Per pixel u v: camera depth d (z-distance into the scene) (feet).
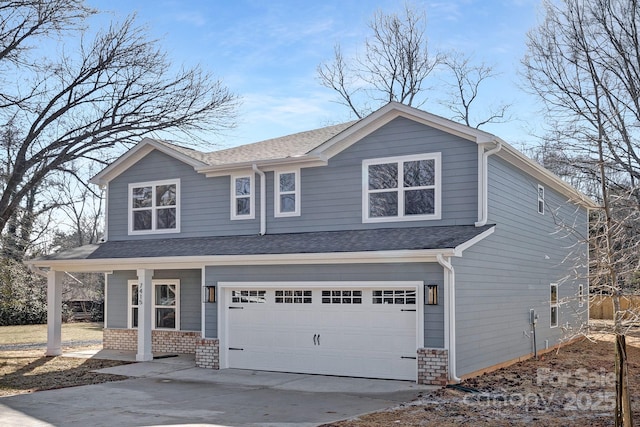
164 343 69.26
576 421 35.29
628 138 66.64
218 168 64.39
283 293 54.75
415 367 48.32
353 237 54.39
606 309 115.03
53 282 67.46
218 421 35.86
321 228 59.06
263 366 55.26
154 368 57.41
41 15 73.41
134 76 82.28
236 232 64.34
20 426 34.96
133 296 72.43
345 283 51.11
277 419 36.29
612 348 73.61
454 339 46.55
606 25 78.28
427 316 47.37
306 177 60.39
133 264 62.03
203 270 58.54
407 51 123.13
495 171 55.52
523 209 63.31
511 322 59.06
